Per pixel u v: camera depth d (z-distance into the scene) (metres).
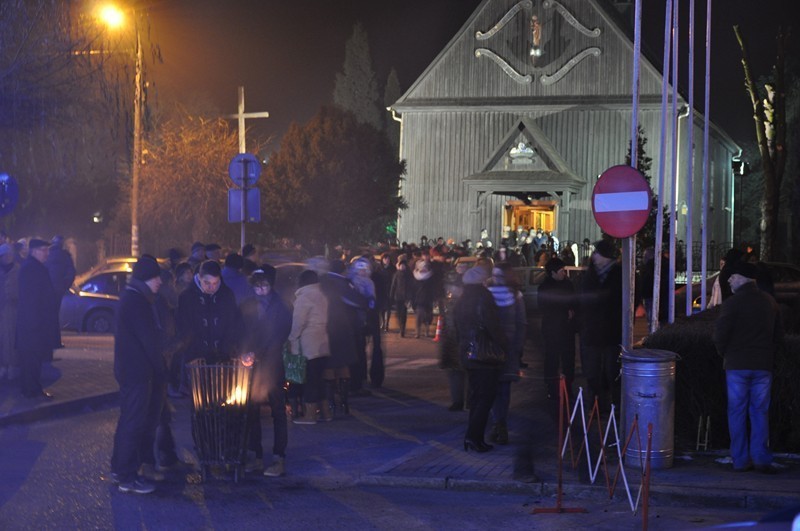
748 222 73.00
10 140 17.27
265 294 9.58
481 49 49.88
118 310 8.77
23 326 12.98
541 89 49.41
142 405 8.77
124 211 44.69
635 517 8.15
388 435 11.60
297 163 45.53
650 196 9.91
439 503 8.63
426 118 50.31
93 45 17.30
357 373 14.69
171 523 7.84
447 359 13.22
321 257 13.48
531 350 21.23
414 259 27.16
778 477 9.11
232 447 9.16
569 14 49.12
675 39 15.23
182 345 9.59
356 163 46.12
